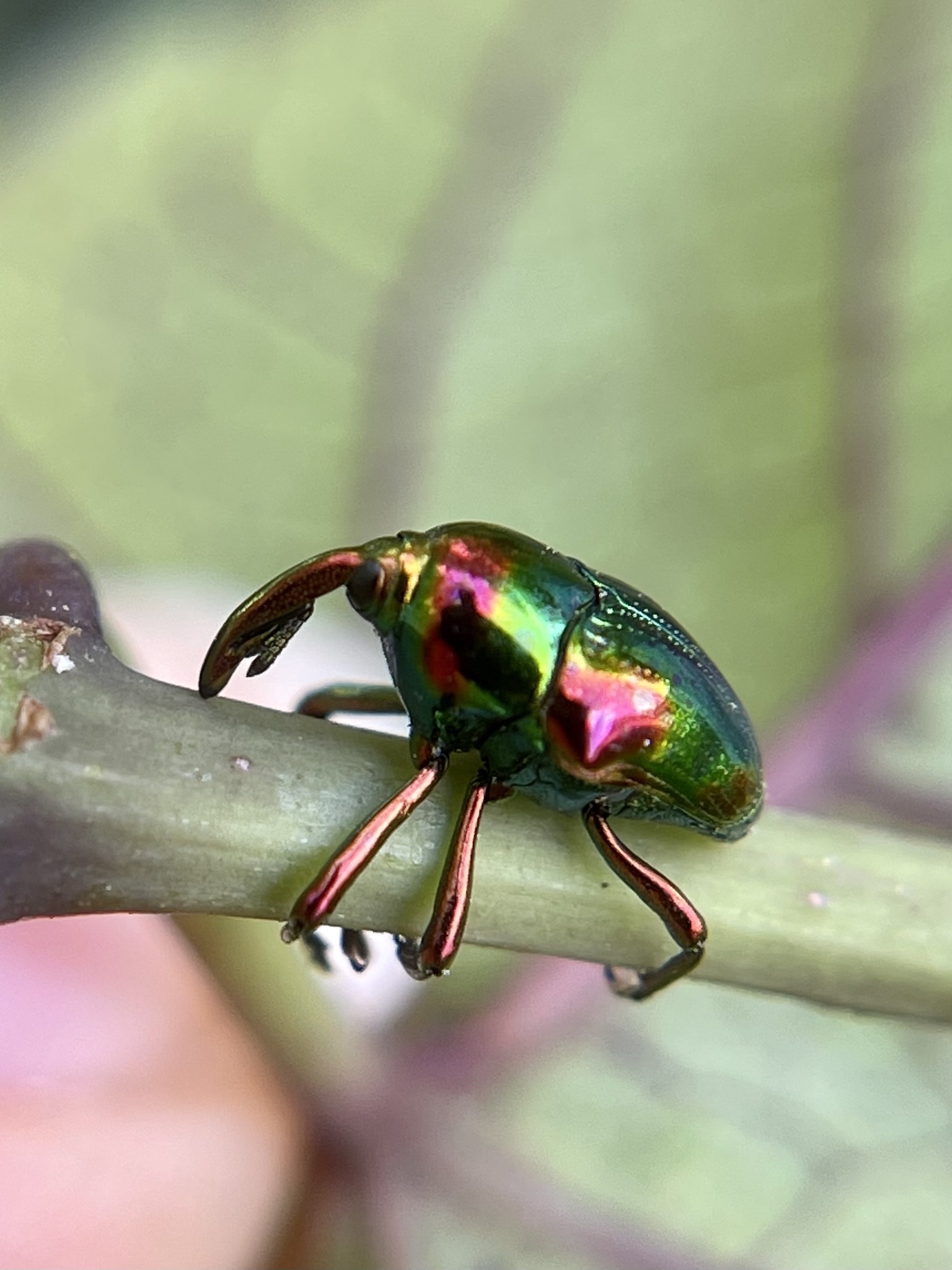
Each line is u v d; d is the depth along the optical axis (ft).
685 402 0.18
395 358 0.19
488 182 0.19
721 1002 0.15
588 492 0.18
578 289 0.19
